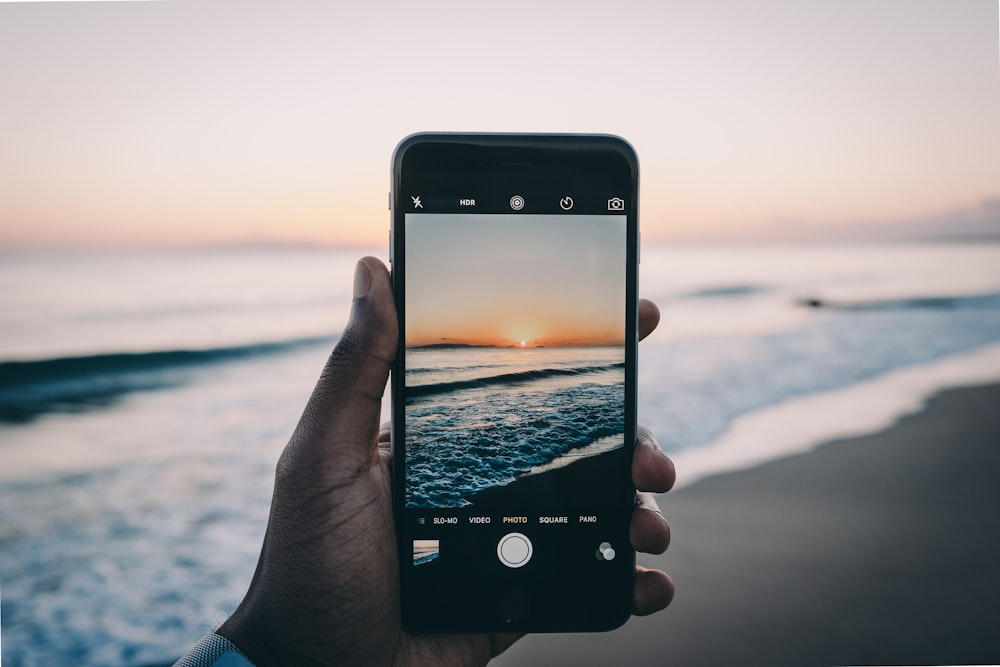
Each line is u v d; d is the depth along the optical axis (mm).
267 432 1199
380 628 231
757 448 1057
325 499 224
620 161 242
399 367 234
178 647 663
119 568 791
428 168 238
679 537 774
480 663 255
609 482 238
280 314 1867
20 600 733
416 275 236
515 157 240
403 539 232
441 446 233
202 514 913
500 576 234
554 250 240
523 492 236
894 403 1285
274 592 222
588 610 236
